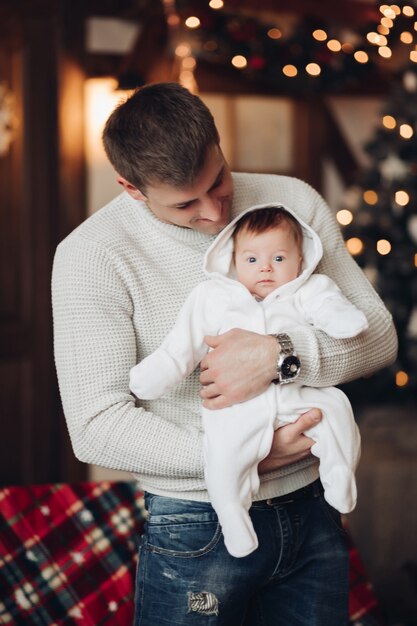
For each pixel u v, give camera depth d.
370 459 3.55
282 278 1.81
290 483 1.76
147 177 1.62
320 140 5.45
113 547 2.42
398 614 3.46
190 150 1.58
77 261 1.72
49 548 2.38
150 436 1.66
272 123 5.36
